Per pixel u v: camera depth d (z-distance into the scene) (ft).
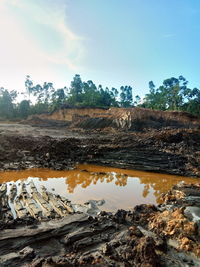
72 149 99.86
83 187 60.18
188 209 38.81
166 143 111.45
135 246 27.71
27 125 198.70
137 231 32.07
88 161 89.30
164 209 41.27
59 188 58.23
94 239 30.17
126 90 367.86
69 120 224.53
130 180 69.62
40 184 60.75
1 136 110.42
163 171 79.30
